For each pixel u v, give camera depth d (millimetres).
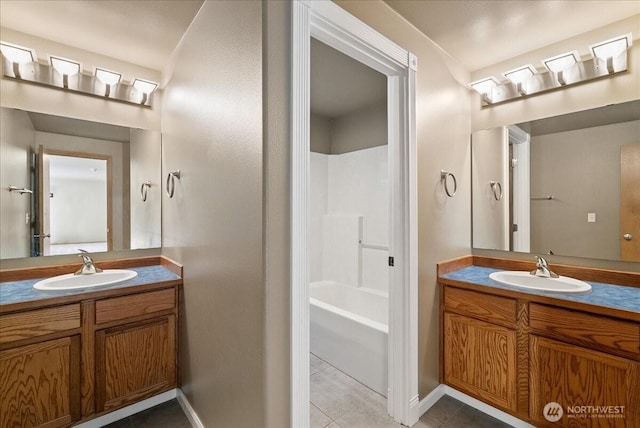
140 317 1820
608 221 1867
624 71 1814
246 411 1233
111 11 1731
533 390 1603
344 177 3645
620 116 1832
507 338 1700
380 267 3244
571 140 2010
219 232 1461
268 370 1125
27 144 1920
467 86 2420
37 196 1958
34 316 1486
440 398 2006
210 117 1569
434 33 1930
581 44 1972
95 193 2180
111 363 1723
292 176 1183
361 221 3422
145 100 2373
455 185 2145
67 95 2072
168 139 2289
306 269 1220
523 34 1961
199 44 1725
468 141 2428
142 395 1833
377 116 3287
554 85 2064
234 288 1320
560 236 2049
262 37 1114
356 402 1985
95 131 2182
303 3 1213
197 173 1740
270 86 1124
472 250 2434
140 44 2088
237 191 1296
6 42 1812
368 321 2244
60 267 1986
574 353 1464
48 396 1525
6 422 1423
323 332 2557
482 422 1781
